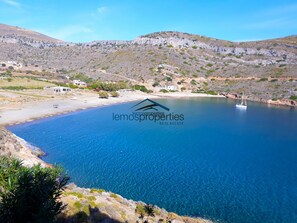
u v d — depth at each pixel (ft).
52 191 39.55
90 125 250.37
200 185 120.78
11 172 38.86
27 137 192.54
